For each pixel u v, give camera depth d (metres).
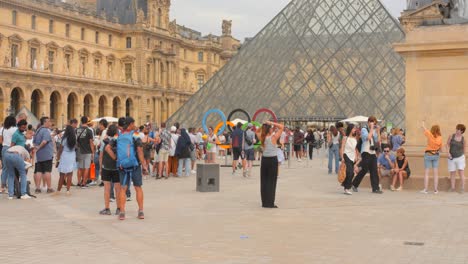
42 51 143.75
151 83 179.88
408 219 20.97
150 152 43.94
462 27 30.00
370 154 29.42
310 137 64.50
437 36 30.36
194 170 48.06
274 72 80.69
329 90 77.56
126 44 175.25
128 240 17.19
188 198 27.91
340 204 25.08
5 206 24.86
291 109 77.69
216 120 79.44
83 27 159.25
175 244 16.62
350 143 28.75
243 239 17.34
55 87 138.25
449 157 29.05
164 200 27.06
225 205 25.09
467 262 14.46
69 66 154.62
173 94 190.62
